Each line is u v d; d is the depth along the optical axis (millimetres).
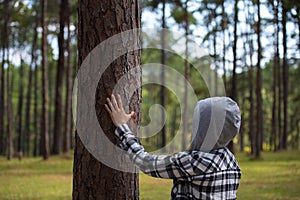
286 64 30062
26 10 30578
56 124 25281
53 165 19641
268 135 48375
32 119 45719
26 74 46438
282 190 11477
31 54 34500
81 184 3447
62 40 25047
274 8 12492
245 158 23609
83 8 3479
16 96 42562
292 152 27203
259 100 22469
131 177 3426
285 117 30250
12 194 11133
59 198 10344
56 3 31266
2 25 31172
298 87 39156
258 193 10953
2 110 32938
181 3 24734
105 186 3391
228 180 2801
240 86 36406
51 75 40844
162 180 13320
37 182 13641
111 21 3426
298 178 14117
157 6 25406
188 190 2814
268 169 17328
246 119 44031
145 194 10617
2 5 27531
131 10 3502
